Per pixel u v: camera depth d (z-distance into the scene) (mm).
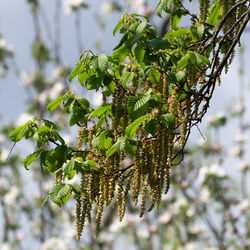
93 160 6234
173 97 5637
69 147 6387
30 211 16578
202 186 16891
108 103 6020
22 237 16438
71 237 15234
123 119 6258
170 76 5672
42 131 6379
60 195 5781
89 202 5891
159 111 5621
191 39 6852
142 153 5809
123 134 6059
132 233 15852
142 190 5781
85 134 6832
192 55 5750
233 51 6641
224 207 16766
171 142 5629
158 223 16703
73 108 6664
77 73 6043
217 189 16734
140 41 5891
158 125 5504
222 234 16484
